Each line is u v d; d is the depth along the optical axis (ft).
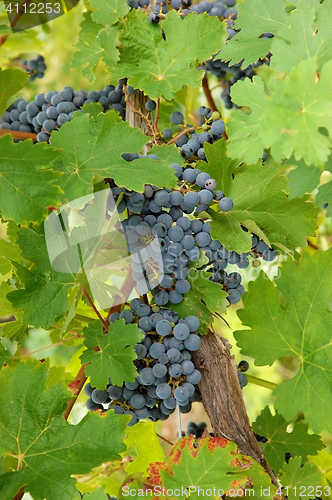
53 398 2.58
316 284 2.78
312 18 2.58
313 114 2.35
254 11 2.82
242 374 2.89
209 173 2.77
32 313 2.60
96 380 2.59
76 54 2.90
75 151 2.56
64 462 2.49
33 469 2.49
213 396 2.61
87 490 3.22
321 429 2.68
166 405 2.60
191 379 2.58
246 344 2.77
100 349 2.62
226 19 2.95
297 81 2.37
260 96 2.50
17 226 2.89
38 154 2.41
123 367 2.58
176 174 2.61
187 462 2.54
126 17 2.87
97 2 2.88
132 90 2.85
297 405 2.72
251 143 2.47
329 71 2.36
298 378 2.75
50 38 4.67
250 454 2.59
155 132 2.84
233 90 2.52
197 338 2.58
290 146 2.33
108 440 2.52
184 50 2.82
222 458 2.53
